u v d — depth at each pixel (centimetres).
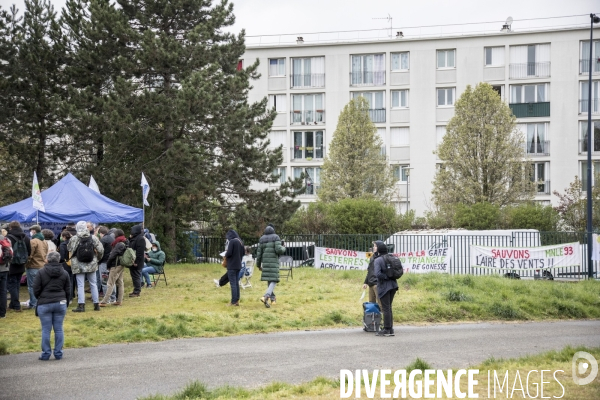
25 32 3272
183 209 3105
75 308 1592
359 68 5612
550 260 2519
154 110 2752
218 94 2831
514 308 1833
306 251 3086
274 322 1523
